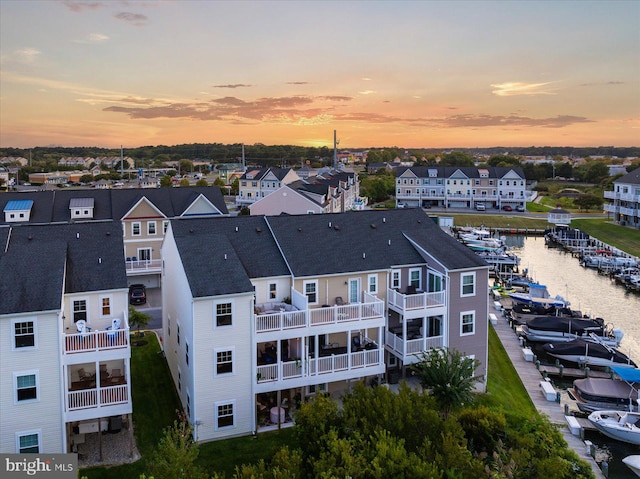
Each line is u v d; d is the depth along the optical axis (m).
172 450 21.08
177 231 36.16
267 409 32.69
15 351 25.31
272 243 37.44
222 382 30.11
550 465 23.06
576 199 159.00
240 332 30.27
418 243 39.50
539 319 52.97
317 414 24.39
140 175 169.00
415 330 38.34
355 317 33.62
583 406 38.38
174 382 35.31
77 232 34.31
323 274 35.47
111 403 27.53
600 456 33.47
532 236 115.62
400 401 24.59
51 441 26.31
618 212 118.00
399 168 156.12
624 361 45.91
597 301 67.56
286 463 20.88
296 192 81.69
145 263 57.81
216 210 65.38
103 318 31.02
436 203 153.88
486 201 150.00
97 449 28.45
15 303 25.33
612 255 91.00
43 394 26.02
